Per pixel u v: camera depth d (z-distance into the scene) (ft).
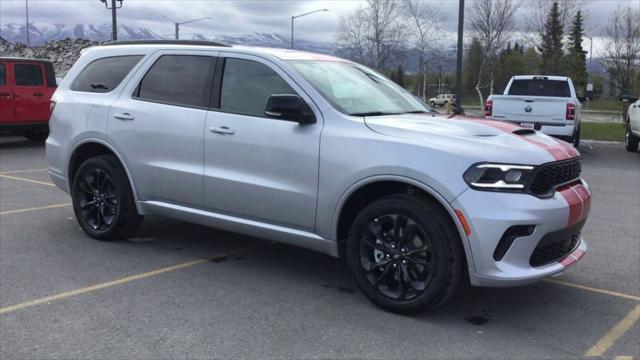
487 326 14.08
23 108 48.80
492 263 13.28
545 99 43.65
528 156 13.58
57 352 12.43
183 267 18.03
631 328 14.10
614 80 105.60
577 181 15.24
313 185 15.39
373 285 14.84
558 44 112.16
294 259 18.98
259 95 16.72
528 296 16.07
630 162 45.62
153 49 19.51
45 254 19.06
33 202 26.94
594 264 18.93
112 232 20.04
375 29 102.94
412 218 14.06
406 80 159.74
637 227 23.88
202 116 17.51
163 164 18.37
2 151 47.34
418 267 14.25
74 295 15.58
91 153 21.08
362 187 14.75
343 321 14.23
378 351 12.71
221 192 17.11
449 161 13.55
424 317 14.51
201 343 12.96
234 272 17.65
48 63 50.98
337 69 17.80
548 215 13.39
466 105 167.32
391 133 14.56
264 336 13.34
